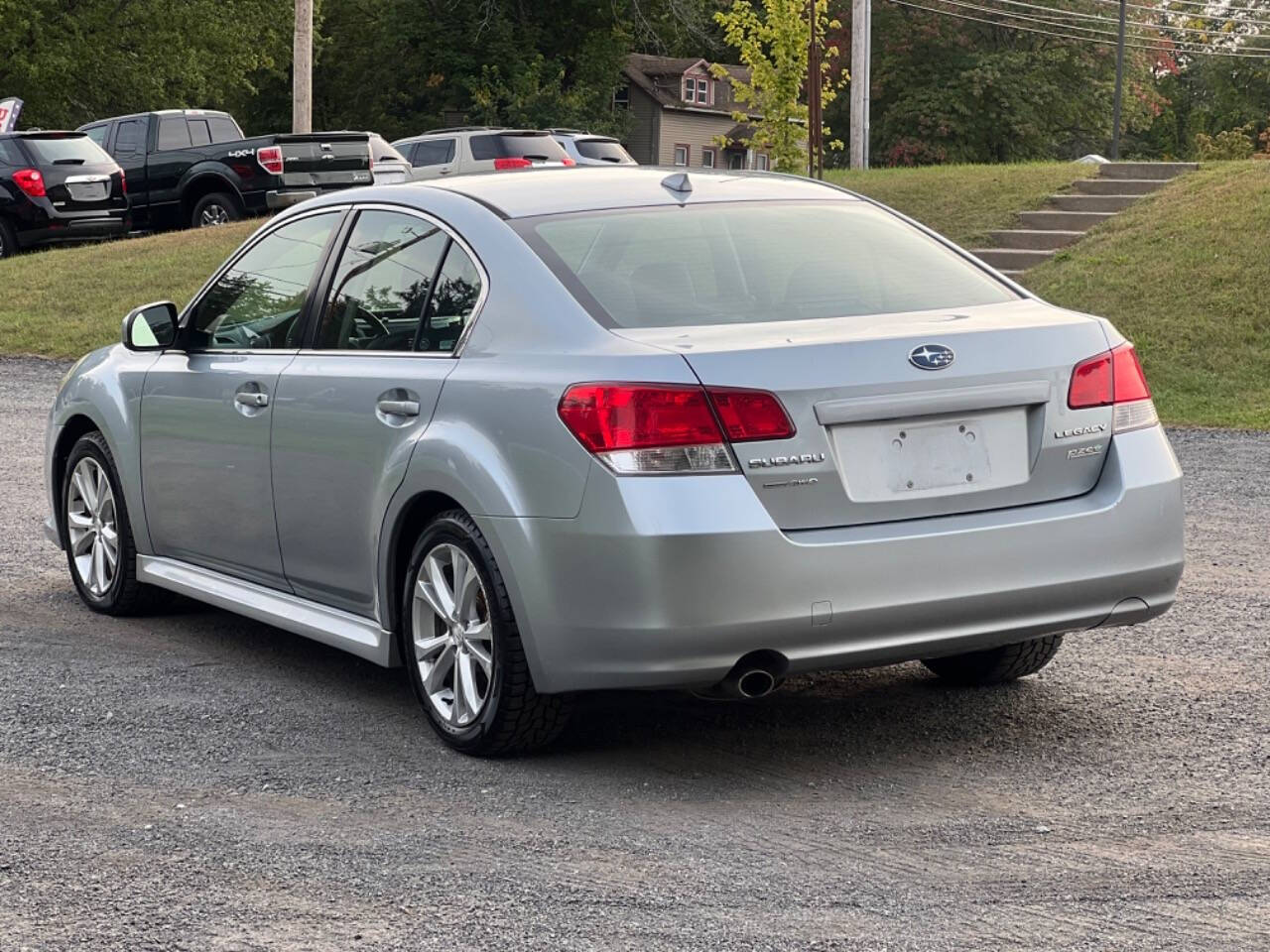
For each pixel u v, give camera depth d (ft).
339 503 16.58
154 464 19.86
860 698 17.51
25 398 46.80
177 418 19.29
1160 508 15.08
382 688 17.88
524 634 14.35
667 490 13.47
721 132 257.96
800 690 17.84
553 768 14.99
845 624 13.78
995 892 11.76
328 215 18.29
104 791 14.32
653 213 16.37
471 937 11.00
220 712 16.89
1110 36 249.75
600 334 14.37
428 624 15.75
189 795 14.20
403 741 15.85
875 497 14.05
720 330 14.47
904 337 14.26
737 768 14.99
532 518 14.12
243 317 18.83
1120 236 57.36
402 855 12.66
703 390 13.58
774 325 14.66
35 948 10.92
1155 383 44.55
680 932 11.04
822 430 13.83
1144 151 314.96
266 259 18.99
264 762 15.19
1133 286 51.83
